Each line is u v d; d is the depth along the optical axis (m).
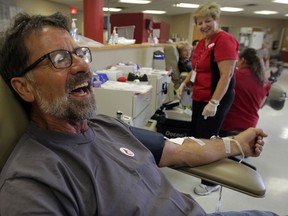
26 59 0.73
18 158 0.64
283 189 1.92
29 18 0.76
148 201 0.80
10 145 0.72
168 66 3.47
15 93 0.78
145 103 1.77
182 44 3.82
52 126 0.79
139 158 0.90
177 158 1.03
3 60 0.75
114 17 3.22
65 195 0.60
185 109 2.41
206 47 1.74
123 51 2.69
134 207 0.73
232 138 1.09
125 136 0.97
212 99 1.64
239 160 1.08
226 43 1.58
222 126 1.96
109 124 0.98
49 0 6.15
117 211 0.70
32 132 0.74
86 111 0.79
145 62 3.53
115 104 1.57
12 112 0.75
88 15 2.38
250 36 10.33
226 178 0.94
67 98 0.76
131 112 1.56
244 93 1.90
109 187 0.72
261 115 3.76
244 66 1.93
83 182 0.68
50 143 0.72
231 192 1.83
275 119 3.60
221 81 1.61
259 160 2.37
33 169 0.60
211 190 1.81
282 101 2.18
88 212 0.66
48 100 0.76
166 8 7.85
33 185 0.57
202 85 1.80
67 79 0.76
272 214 0.98
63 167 0.66
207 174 0.97
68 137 0.75
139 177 0.83
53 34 0.76
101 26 2.46
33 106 0.80
